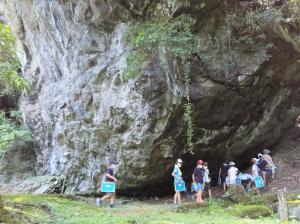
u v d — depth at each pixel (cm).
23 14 1953
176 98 1334
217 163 1605
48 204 1074
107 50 1548
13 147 2127
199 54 1291
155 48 1314
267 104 1527
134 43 1318
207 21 1289
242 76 1349
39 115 2044
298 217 864
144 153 1446
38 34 1933
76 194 1614
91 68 1612
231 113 1442
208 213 1105
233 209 1097
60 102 1791
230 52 1330
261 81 1407
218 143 1505
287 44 1386
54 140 1900
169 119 1379
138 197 1600
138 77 1377
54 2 1658
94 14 1499
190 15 1246
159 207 1262
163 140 1422
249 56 1352
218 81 1340
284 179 1503
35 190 1808
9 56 669
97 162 1611
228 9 1299
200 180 1277
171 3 1230
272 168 1535
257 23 1320
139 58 1331
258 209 1070
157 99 1379
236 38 1332
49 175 1886
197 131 1438
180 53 1238
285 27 1423
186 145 1459
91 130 1620
